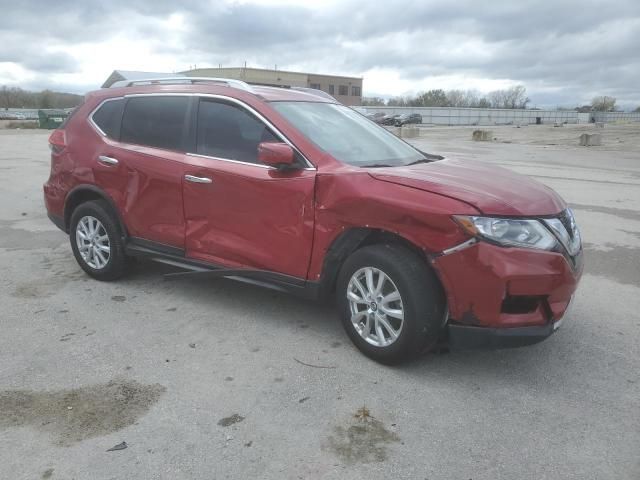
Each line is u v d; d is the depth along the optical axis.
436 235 3.40
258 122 4.33
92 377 3.64
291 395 3.44
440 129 60.25
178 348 4.07
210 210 4.46
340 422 3.16
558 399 3.43
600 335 4.36
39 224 8.23
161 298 5.05
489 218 3.33
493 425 3.15
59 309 4.78
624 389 3.56
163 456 2.86
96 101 5.48
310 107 4.69
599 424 3.17
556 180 13.80
